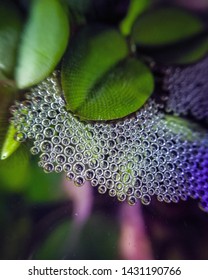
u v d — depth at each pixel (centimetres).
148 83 5
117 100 5
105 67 5
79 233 5
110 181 5
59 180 5
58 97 5
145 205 5
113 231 5
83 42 5
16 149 5
